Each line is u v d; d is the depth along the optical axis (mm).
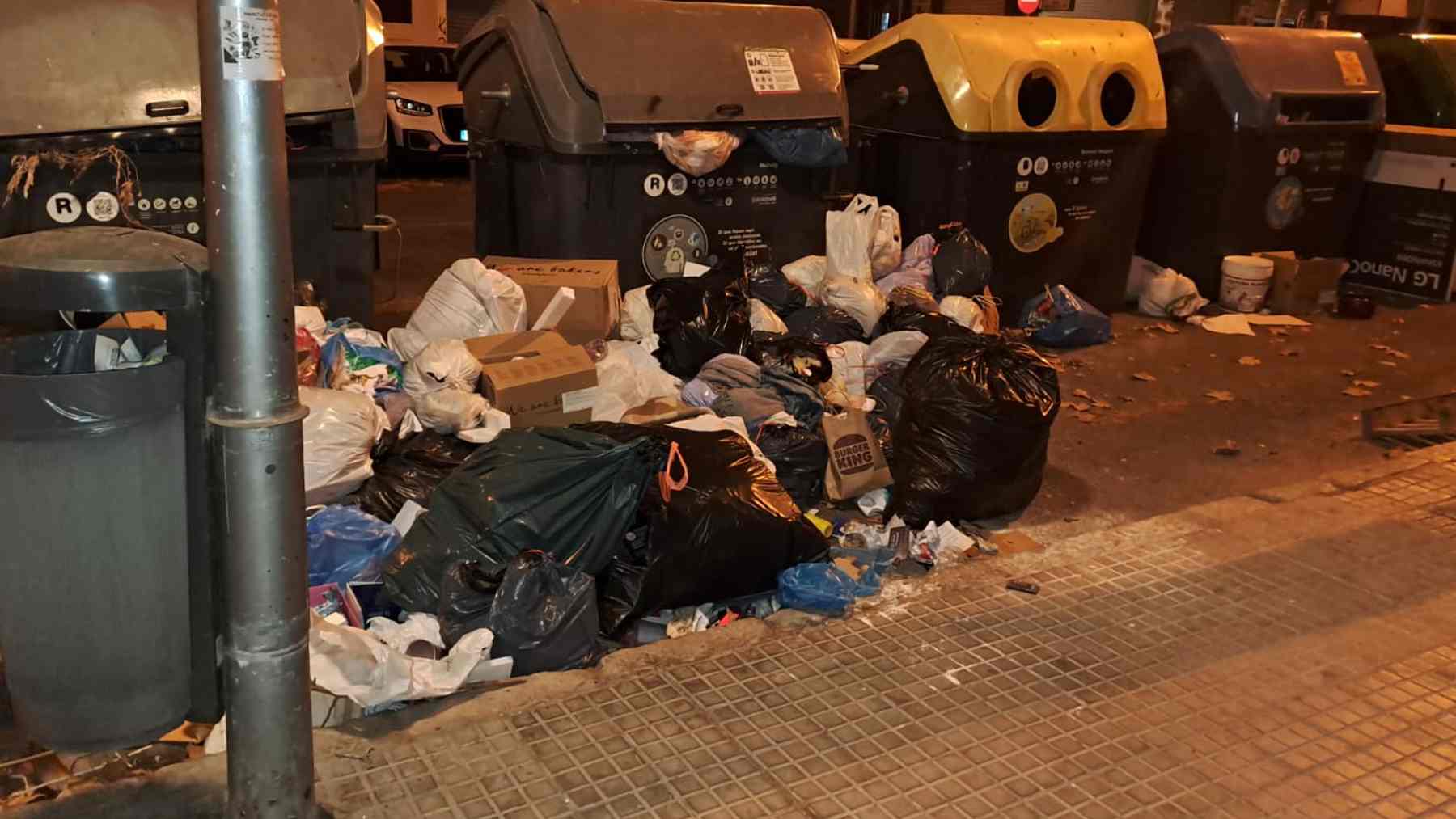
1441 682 3492
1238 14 12484
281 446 2256
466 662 3160
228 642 2357
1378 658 3617
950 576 4051
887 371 5449
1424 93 9211
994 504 4547
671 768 2912
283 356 2232
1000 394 4418
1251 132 7992
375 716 3033
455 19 17344
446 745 2939
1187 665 3527
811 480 4578
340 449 3855
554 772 2869
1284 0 12758
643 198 5727
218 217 2133
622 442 3641
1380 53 9430
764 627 3625
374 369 4598
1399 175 8828
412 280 8102
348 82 4738
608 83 5434
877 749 3041
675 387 5082
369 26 5109
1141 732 3174
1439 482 5105
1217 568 4188
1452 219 8602
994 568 4133
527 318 5188
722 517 3666
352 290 5098
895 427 4730
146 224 4547
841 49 7922
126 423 2258
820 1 15430
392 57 13102
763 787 2861
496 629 3273
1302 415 6148
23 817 2596
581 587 3375
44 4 4352
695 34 5758
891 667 3436
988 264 6656
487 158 6160
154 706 2525
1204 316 8070
